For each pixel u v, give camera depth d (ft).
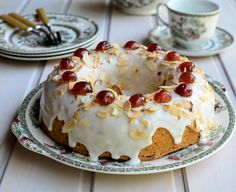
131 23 3.61
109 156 2.01
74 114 2.04
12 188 1.91
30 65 2.95
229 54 3.11
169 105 2.02
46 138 2.13
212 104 2.21
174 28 3.09
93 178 1.97
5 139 2.20
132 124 1.96
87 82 2.11
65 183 1.94
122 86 2.46
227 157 2.10
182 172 2.01
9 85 2.70
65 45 3.01
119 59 2.47
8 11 3.84
